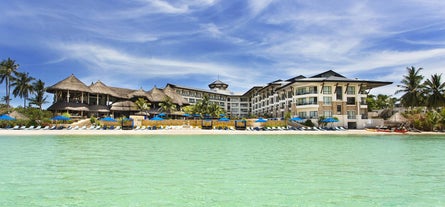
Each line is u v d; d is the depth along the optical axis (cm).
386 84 5178
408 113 4603
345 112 5003
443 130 4047
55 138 2472
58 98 5175
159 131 3512
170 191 699
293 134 3397
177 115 6184
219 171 953
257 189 723
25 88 5766
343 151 1596
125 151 1530
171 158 1263
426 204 612
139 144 1975
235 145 1944
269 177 863
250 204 600
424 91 4631
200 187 738
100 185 754
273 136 3072
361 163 1146
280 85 6550
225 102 9288
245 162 1155
